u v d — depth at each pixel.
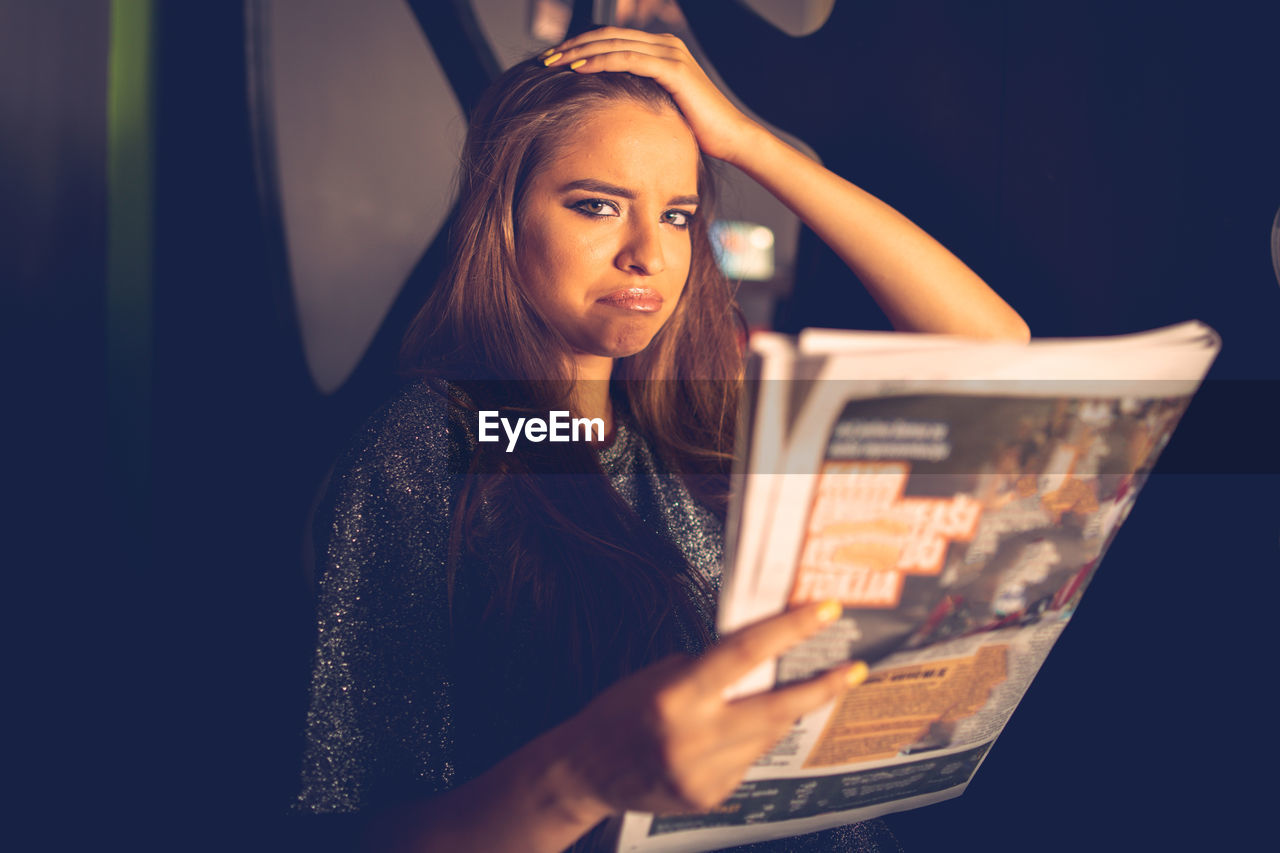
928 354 0.61
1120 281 1.11
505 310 0.87
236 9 1.38
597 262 0.85
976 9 1.18
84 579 1.40
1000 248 1.19
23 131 1.34
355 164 1.44
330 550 0.77
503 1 1.45
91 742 1.40
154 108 1.39
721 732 0.60
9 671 1.37
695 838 0.70
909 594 0.66
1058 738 1.15
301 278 1.44
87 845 1.38
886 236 0.94
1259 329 1.04
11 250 1.34
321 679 0.75
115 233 1.39
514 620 0.80
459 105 1.46
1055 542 0.69
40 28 1.34
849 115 1.27
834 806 0.72
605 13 1.34
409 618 0.77
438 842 0.65
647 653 0.82
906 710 0.69
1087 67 1.11
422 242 1.47
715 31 1.33
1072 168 1.13
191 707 1.44
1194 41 1.05
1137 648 1.11
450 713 0.77
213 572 1.45
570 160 0.84
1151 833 1.10
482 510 0.81
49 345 1.37
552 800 0.63
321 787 0.73
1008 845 1.18
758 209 1.52
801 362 0.60
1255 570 1.05
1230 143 1.04
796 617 0.60
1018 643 0.72
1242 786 1.05
